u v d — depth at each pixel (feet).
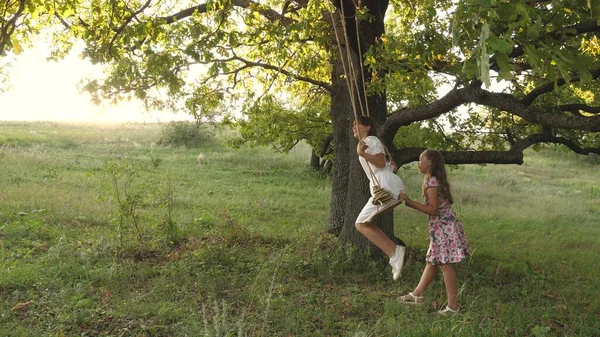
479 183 78.33
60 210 39.73
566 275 29.63
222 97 34.35
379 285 26.35
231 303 22.41
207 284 24.40
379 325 20.17
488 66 10.43
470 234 42.91
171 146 103.09
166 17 30.27
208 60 26.53
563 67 12.02
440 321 20.39
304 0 31.50
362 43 28.96
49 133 112.47
